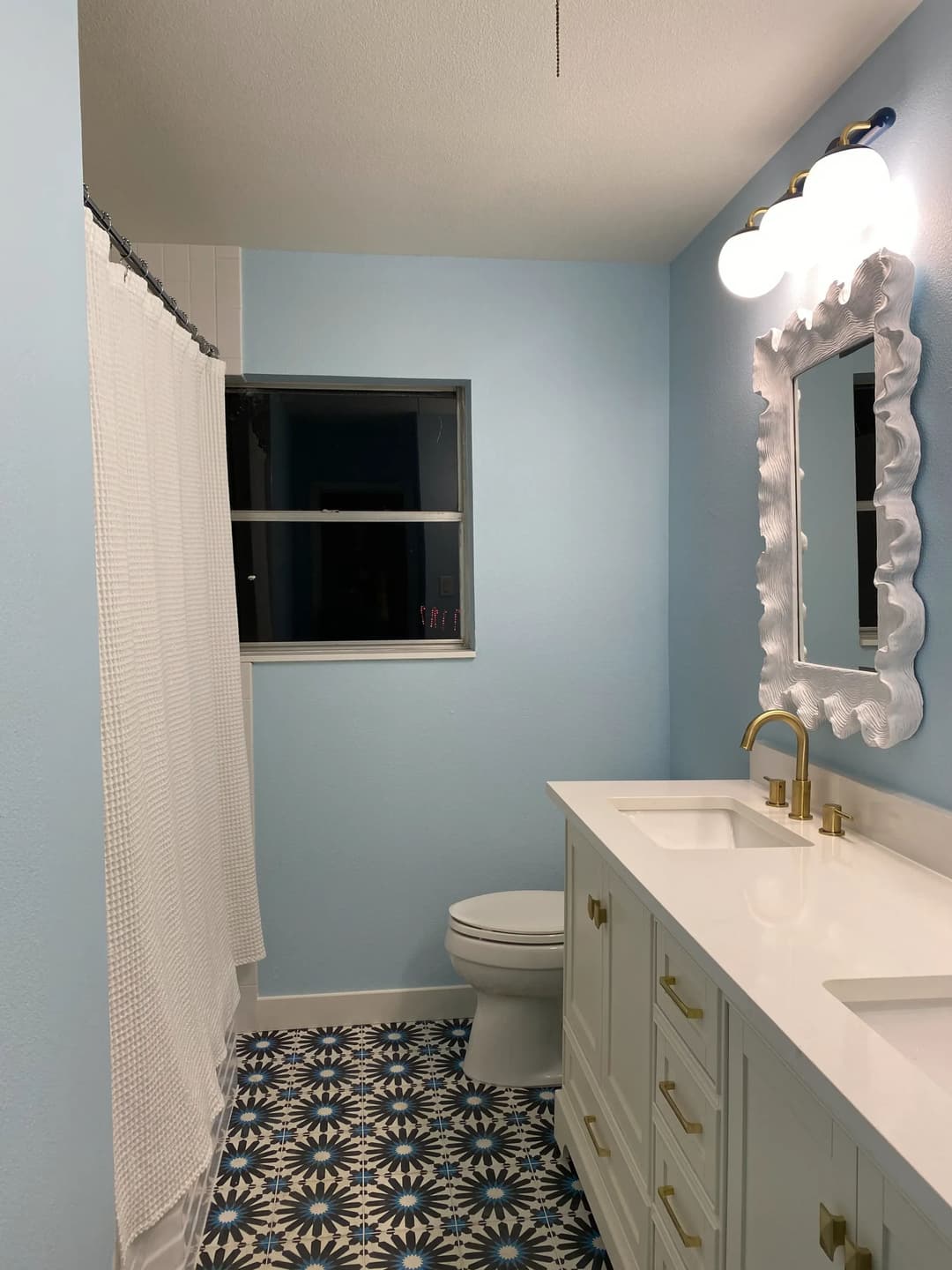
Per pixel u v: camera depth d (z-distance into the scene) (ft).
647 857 5.41
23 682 3.05
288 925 9.82
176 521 6.57
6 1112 2.87
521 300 9.79
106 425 4.74
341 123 6.77
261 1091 8.58
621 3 5.38
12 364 2.98
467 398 9.95
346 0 5.33
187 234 9.00
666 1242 4.94
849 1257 2.95
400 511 10.27
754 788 7.41
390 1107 8.29
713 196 8.11
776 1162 3.65
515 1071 8.64
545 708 10.02
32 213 3.19
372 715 9.84
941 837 5.14
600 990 6.38
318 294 9.52
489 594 9.91
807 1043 3.17
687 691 9.55
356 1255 6.39
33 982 3.11
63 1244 3.40
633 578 10.06
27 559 3.10
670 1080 4.93
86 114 6.61
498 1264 6.29
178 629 6.57
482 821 10.00
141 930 4.94
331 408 10.18
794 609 6.88
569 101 6.50
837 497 6.21
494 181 7.80
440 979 10.04
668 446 10.02
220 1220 6.77
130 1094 4.86
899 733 5.47
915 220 5.45
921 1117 2.73
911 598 5.45
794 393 6.81
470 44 5.79
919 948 4.04
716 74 6.15
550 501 9.93
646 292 9.93
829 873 5.13
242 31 5.63
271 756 9.73
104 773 4.70
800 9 5.44
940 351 5.23
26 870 3.06
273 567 10.16
